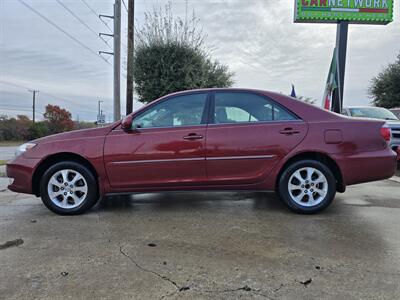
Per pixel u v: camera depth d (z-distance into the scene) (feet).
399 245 10.84
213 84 52.21
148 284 8.38
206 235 11.78
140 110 14.32
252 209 15.21
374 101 72.90
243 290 8.09
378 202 16.62
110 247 10.73
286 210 14.98
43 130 167.63
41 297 7.79
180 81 39.32
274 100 14.30
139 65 39.96
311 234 11.85
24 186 14.23
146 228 12.60
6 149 88.69
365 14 40.50
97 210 15.21
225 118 14.19
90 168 14.34
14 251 10.44
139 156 13.85
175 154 13.83
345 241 11.18
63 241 11.28
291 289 8.13
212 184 14.03
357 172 13.78
